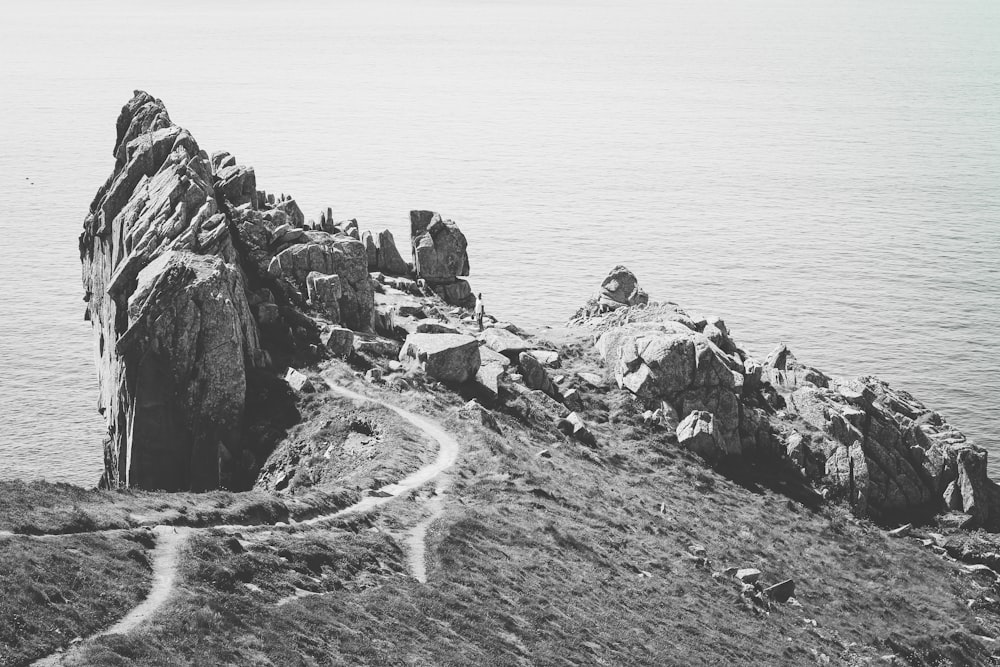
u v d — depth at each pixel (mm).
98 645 35000
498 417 88812
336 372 90750
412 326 110438
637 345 103500
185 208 100375
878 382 117688
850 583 78688
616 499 77500
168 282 87000
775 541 82438
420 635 43562
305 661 38281
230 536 47094
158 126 125000
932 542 93000
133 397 85250
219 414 83500
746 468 95812
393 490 64875
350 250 105875
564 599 53250
